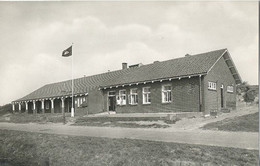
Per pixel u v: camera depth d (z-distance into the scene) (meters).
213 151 9.93
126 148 11.66
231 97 28.02
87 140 14.03
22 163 14.10
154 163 9.81
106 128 19.56
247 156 9.15
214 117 20.73
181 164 9.20
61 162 12.48
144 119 21.88
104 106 33.44
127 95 30.34
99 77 38.50
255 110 22.48
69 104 39.12
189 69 25.28
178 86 25.44
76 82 42.06
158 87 27.16
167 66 28.95
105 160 11.19
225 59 27.58
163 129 17.19
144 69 31.66
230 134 13.73
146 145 11.65
